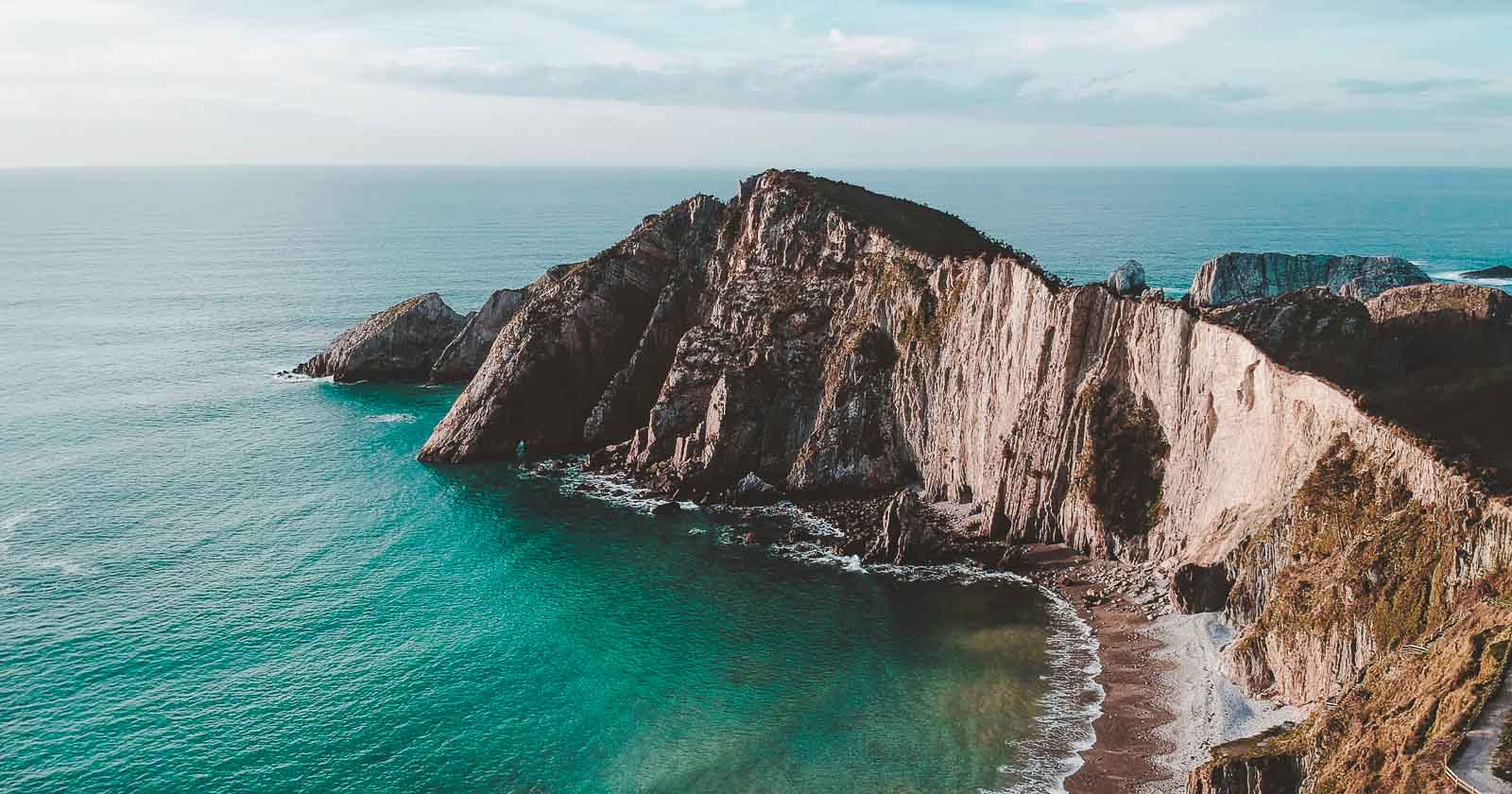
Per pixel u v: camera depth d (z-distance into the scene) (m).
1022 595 91.50
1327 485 73.88
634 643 84.94
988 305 112.69
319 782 66.19
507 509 117.62
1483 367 94.25
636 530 110.75
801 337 131.75
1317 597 67.69
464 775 67.00
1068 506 99.56
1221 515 85.56
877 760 67.12
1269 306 97.75
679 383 133.25
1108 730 68.56
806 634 85.75
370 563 101.44
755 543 106.12
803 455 122.25
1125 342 99.50
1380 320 111.75
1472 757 44.09
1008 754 66.75
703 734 71.19
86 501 117.62
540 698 76.56
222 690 77.06
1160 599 85.75
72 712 73.81
